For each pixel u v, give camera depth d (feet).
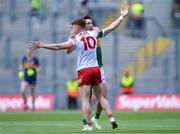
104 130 104.73
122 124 129.29
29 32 281.33
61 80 268.21
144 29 280.10
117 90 265.54
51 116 169.58
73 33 103.14
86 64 102.32
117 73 269.85
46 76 270.67
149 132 98.37
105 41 276.00
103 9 285.84
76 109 251.19
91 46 102.12
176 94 251.19
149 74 270.67
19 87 273.13
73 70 269.23
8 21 286.66
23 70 216.54
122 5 284.41
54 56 270.67
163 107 247.70
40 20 283.18
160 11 285.64
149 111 216.54
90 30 103.91
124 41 277.23
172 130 104.22
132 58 274.16
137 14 279.90
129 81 253.44
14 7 290.76
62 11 285.02
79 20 102.73
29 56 215.51
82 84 102.94
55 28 279.28
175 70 270.26
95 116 116.26
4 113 192.13
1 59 278.87
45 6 286.66
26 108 219.41
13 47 280.10
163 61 272.10
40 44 98.94
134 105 249.55
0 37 281.95
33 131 102.73
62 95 266.98
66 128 112.78
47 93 268.00
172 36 275.18
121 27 279.90
